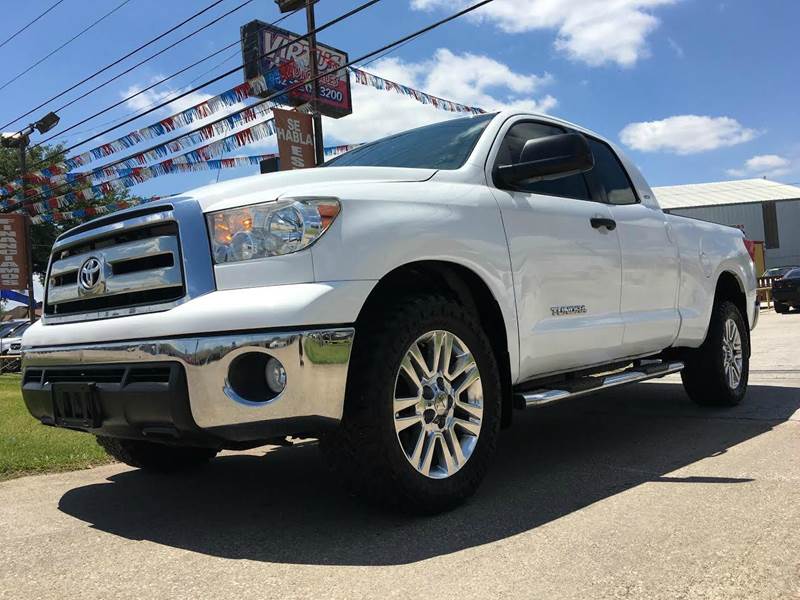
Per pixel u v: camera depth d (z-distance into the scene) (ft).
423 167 12.16
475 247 10.71
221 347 8.52
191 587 7.87
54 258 11.57
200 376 8.59
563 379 13.37
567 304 12.44
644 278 14.60
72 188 56.03
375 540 9.13
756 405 18.43
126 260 9.96
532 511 10.16
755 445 13.75
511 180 11.79
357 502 11.00
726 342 18.24
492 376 10.84
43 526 10.39
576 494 11.00
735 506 9.89
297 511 10.75
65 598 7.69
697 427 16.07
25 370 11.10
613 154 15.71
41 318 11.62
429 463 9.82
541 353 11.85
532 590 7.37
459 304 11.05
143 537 9.78
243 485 12.64
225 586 7.86
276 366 8.73
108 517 10.82
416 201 10.23
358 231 9.27
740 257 19.48
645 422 17.12
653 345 15.10
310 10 42.83
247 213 9.21
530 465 13.24
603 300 13.33
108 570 8.51
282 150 38.09
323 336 8.61
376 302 9.83
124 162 42.75
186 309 8.92
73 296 10.71
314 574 8.08
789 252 149.07
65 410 10.14
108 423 9.55
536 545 8.71
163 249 9.50
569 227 12.66
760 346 32.73
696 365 17.93
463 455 10.34
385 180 10.67
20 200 68.69
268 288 8.84
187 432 8.80
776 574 7.54
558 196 13.11
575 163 11.09
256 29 39.88
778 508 9.70
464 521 9.77
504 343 11.41
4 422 19.57
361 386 9.15
